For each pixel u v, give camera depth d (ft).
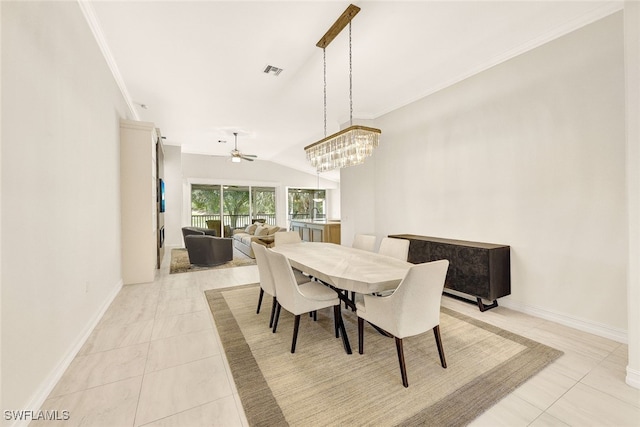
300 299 6.81
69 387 5.36
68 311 6.20
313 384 5.51
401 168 13.76
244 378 5.68
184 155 27.73
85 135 7.50
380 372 5.93
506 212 9.53
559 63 8.11
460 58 9.73
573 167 7.90
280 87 12.15
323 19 7.66
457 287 9.89
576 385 5.48
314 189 36.58
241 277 13.96
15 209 4.36
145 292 11.41
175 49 9.15
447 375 5.80
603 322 7.45
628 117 5.41
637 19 5.24
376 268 7.22
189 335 7.63
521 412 4.76
